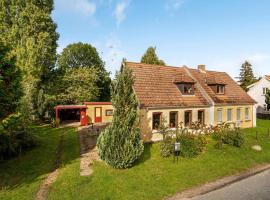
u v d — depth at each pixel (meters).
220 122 25.16
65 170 13.49
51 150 17.94
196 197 10.80
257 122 35.53
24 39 33.12
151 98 20.75
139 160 15.30
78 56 52.47
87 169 13.65
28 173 13.19
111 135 13.73
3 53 12.66
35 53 32.16
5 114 12.58
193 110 23.03
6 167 14.21
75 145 19.36
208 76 29.02
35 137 19.81
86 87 40.00
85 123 31.28
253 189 11.77
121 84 14.12
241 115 27.88
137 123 14.44
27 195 10.49
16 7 33.34
